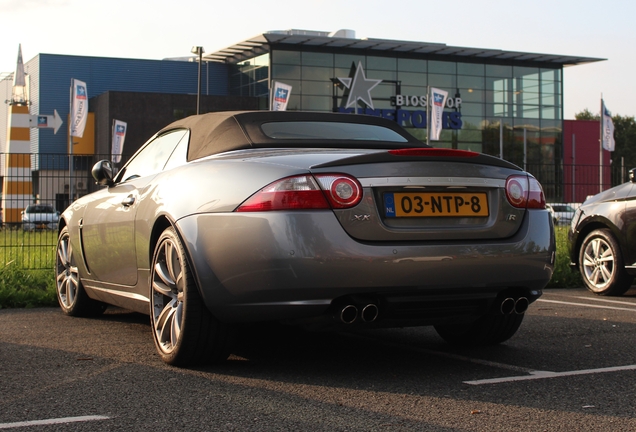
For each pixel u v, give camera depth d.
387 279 3.20
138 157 4.85
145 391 3.14
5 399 3.01
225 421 2.70
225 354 3.60
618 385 3.29
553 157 46.53
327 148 3.94
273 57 41.28
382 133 4.38
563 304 6.32
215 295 3.38
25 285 6.95
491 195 3.50
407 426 2.65
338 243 3.16
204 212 3.46
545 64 46.25
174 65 53.03
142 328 4.91
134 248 4.16
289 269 3.14
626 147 84.62
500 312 3.55
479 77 45.00
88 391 3.14
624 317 5.46
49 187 9.78
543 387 3.25
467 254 3.32
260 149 3.84
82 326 5.01
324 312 3.25
